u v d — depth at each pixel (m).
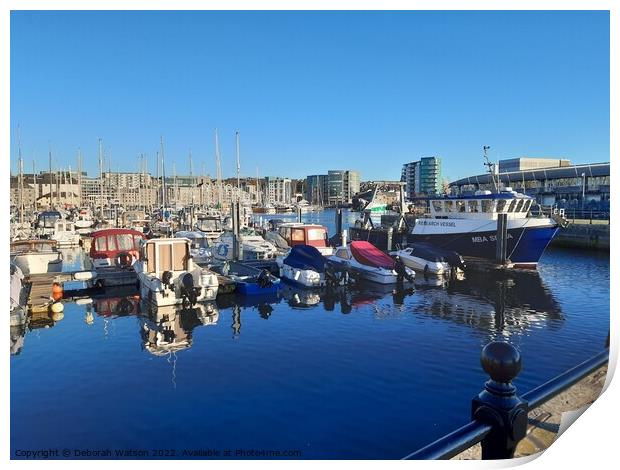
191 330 14.12
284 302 18.33
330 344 12.67
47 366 10.89
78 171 72.81
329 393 9.37
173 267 18.34
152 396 9.15
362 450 7.29
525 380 10.52
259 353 11.86
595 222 49.38
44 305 16.00
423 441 7.54
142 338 13.21
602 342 13.34
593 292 20.89
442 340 13.15
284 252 29.36
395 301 18.70
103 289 20.19
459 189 92.62
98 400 8.97
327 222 81.00
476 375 10.37
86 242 38.16
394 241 33.72
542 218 26.77
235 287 19.72
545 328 14.84
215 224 43.94
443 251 24.91
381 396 9.23
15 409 8.59
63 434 7.66
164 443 7.38
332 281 21.34
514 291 20.91
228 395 9.22
